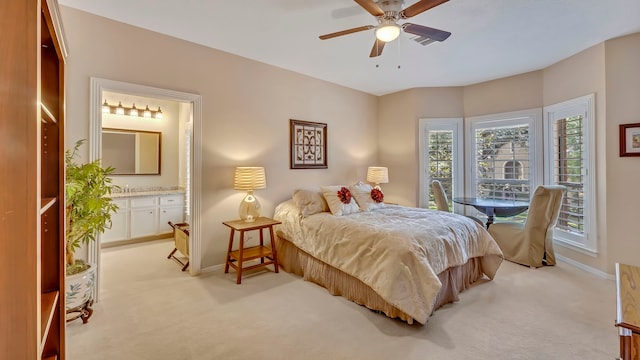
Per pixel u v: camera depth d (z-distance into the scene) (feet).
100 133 8.74
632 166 10.03
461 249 8.98
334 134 15.61
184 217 16.75
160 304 8.47
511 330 7.14
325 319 7.72
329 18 8.86
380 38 7.64
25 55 2.56
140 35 9.42
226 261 11.28
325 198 11.42
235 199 11.75
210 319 7.66
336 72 13.82
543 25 9.27
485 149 15.23
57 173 4.36
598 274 10.73
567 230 12.19
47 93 4.31
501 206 12.51
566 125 12.23
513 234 12.29
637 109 9.91
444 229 8.95
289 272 11.35
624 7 8.23
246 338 6.82
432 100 16.19
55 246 4.35
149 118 16.94
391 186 17.43
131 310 8.09
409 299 7.19
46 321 3.45
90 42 8.56
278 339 6.79
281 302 8.71
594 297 8.90
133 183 16.39
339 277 9.23
